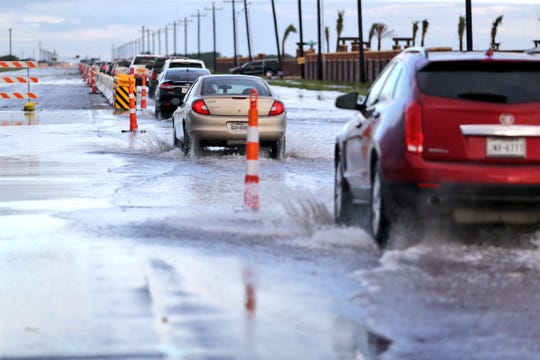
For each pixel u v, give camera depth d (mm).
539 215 20266
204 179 34281
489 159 20234
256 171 26266
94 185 32406
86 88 158750
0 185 32469
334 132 59562
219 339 13883
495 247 20859
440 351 13375
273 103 42656
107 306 15805
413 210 20312
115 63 183125
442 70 20938
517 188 19953
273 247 20984
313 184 33000
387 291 16875
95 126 65812
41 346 13539
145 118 76688
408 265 18984
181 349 13391
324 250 20688
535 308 15789
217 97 42344
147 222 24172
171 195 29656
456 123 20312
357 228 23312
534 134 20281
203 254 20219
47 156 43719
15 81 88125
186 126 43125
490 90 20562
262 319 14992
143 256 20000
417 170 20125
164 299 16281
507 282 17625
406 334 14195
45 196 29531
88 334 14148
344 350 13375
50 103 103812
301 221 24281
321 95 133000
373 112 22688
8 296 16531
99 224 23938
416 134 20312
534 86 20719
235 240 21734
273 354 13180
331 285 17328
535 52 23938
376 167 21484
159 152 46062
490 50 22469
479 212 20266
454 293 16750
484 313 15438
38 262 19406
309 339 13898
